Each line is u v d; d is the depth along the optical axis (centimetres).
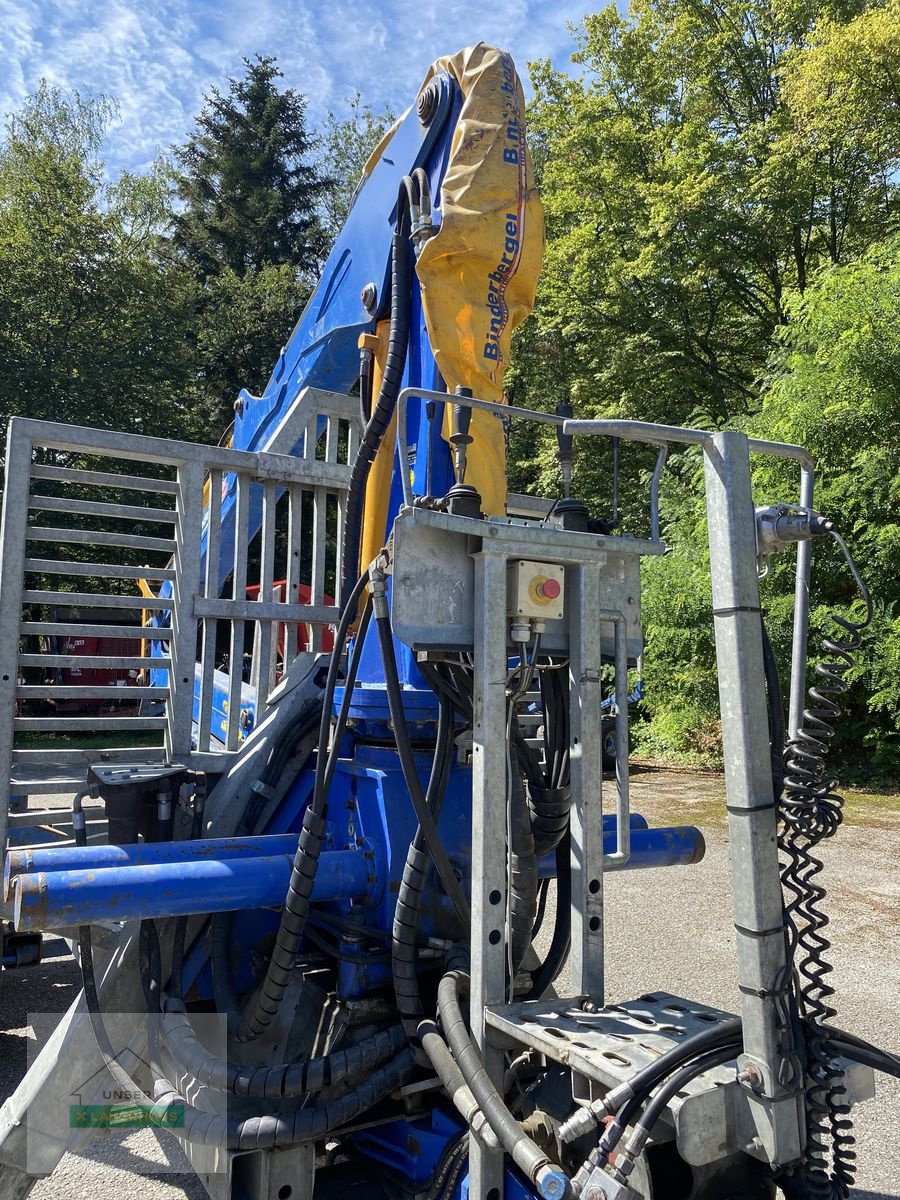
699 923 539
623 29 1767
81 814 262
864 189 1542
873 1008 406
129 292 1972
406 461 206
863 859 677
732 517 163
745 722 157
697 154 1542
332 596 441
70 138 2084
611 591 212
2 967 346
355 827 253
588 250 1645
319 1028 229
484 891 182
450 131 282
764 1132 146
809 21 1582
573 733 200
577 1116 153
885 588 1000
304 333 375
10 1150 228
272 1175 205
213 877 221
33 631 278
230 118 2994
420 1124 229
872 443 1037
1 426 1816
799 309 1135
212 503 322
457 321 263
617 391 1719
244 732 354
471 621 193
